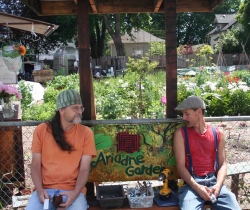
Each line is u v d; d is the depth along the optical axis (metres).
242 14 33.72
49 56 31.86
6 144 4.59
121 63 28.88
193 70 19.41
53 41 30.66
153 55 27.89
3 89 4.51
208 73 14.24
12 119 4.59
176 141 3.34
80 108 3.14
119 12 4.06
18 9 28.59
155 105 8.87
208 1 4.01
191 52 29.23
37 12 3.92
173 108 3.52
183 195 3.20
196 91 10.30
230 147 6.70
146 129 3.51
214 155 3.36
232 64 29.72
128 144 3.50
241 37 33.97
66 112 3.10
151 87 11.09
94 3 3.60
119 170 3.53
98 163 3.51
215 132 3.38
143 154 3.53
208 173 3.31
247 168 4.19
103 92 11.17
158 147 3.53
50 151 3.13
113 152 3.50
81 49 3.38
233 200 3.15
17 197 3.89
